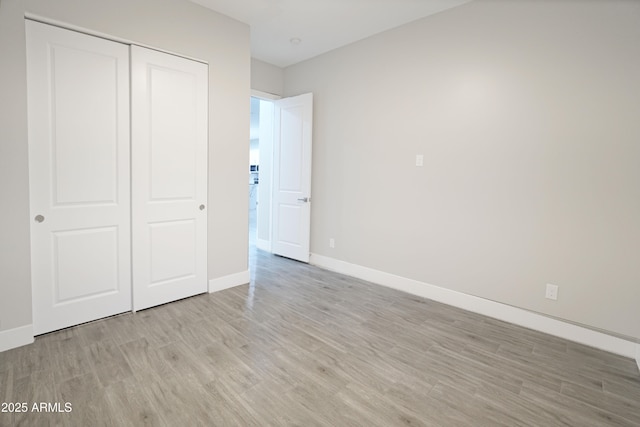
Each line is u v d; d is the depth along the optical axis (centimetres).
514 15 262
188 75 292
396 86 340
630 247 223
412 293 340
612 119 225
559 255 251
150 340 233
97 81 245
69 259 242
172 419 160
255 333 247
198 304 298
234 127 329
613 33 222
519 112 263
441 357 221
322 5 295
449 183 307
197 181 307
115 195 260
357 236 389
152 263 285
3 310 212
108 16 244
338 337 245
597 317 237
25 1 209
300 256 446
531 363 216
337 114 399
